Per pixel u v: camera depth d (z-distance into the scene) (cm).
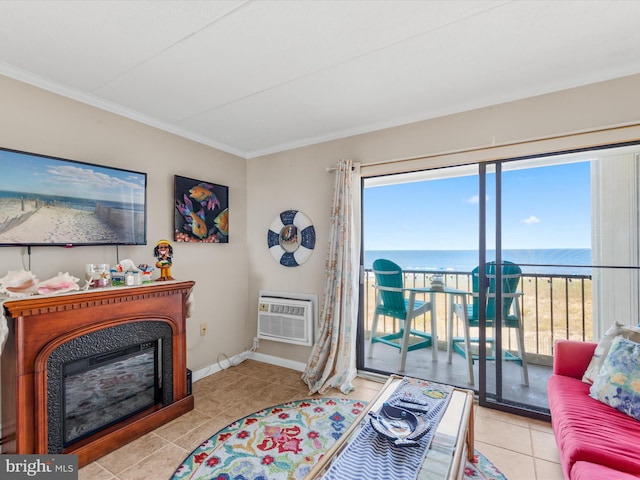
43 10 142
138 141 256
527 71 197
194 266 300
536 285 231
